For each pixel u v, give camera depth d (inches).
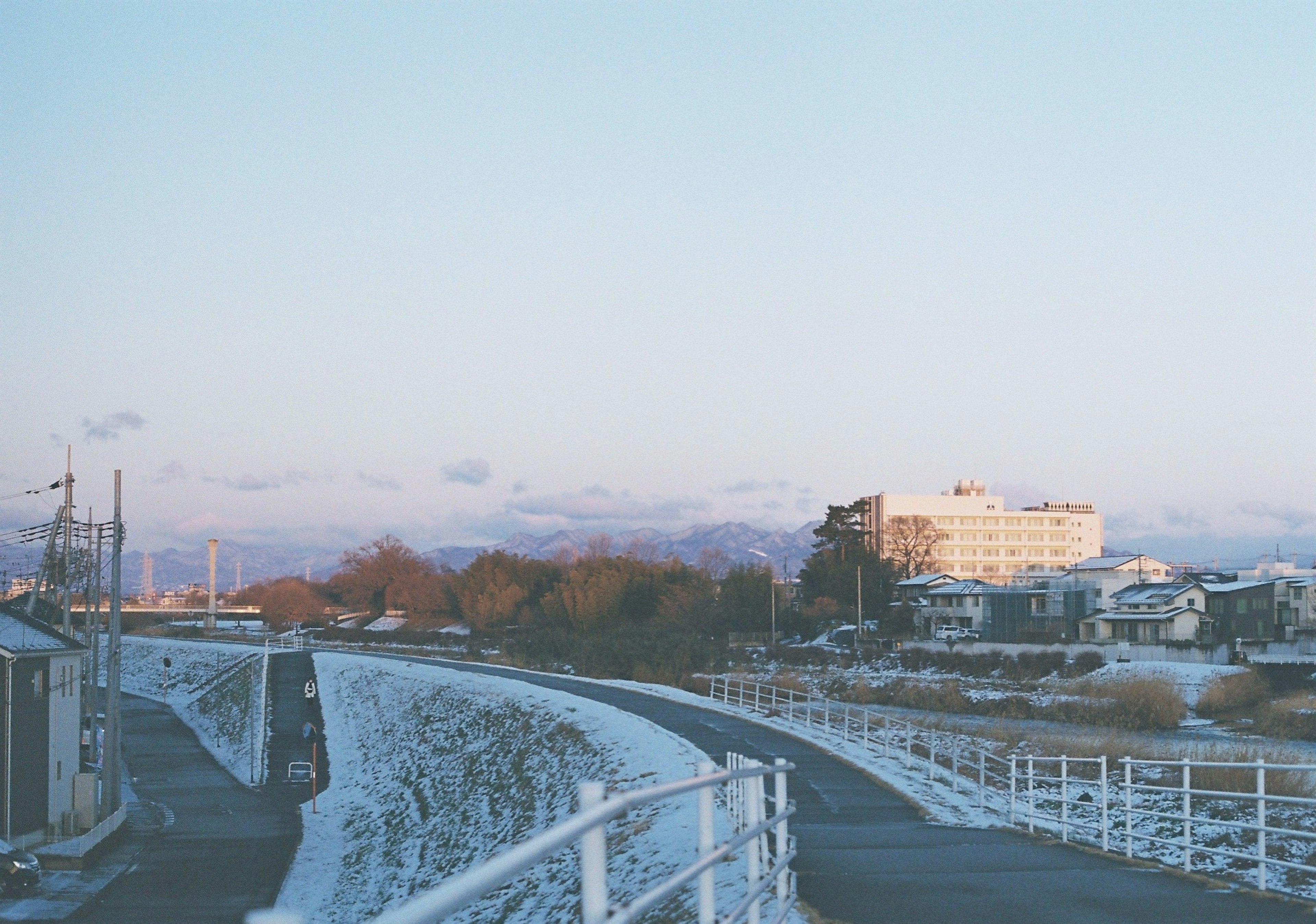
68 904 1295.5
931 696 2699.3
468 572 6555.1
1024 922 487.5
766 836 511.5
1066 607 3863.2
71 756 1633.9
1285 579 3659.0
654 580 5467.5
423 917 103.0
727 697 2326.5
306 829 1839.3
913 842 807.7
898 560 5880.9
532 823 1440.7
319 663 3993.6
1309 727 2053.4
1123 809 847.1
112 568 1739.7
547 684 2910.9
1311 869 534.9
